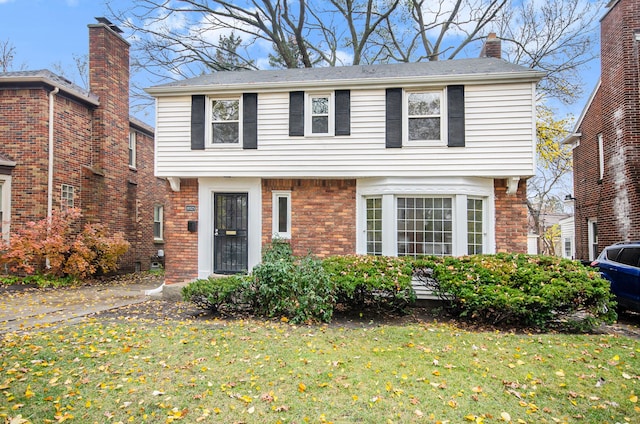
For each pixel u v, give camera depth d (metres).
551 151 17.92
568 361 4.70
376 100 8.98
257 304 7.05
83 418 3.32
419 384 4.00
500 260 6.92
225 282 7.00
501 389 3.93
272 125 9.36
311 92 9.26
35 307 8.04
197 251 9.75
